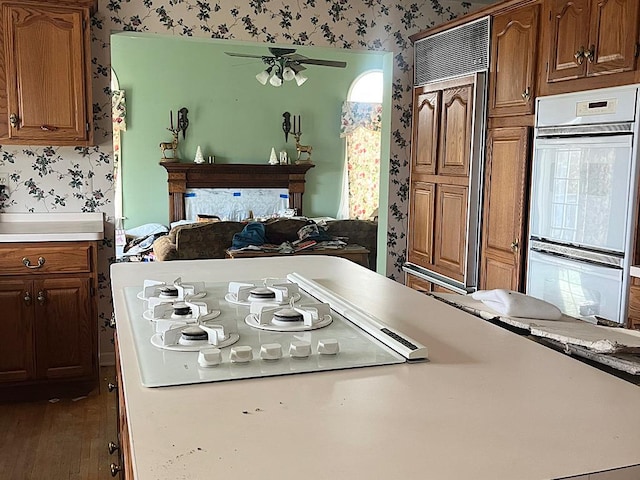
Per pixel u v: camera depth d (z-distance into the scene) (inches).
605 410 38.6
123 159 314.8
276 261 95.3
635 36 102.7
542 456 32.1
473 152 143.6
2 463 107.2
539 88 125.7
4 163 147.1
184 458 31.3
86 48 135.8
